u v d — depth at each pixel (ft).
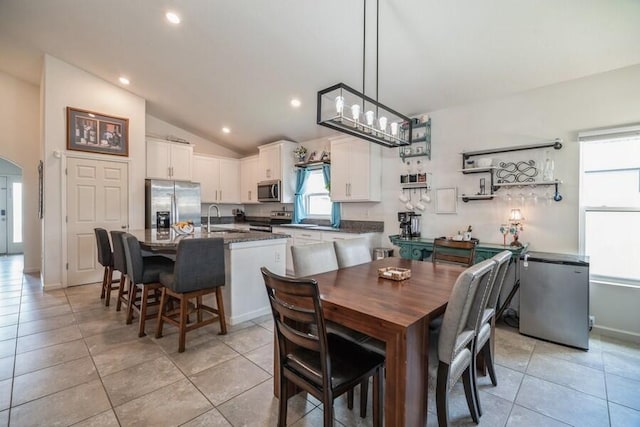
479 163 11.23
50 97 13.89
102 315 10.73
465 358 5.34
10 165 24.85
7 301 12.26
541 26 7.88
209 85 14.46
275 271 11.23
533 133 10.41
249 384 6.71
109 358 7.76
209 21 10.12
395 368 4.40
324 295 5.60
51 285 14.01
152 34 11.32
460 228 12.15
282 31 9.93
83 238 14.84
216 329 9.63
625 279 9.08
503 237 11.03
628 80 8.85
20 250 25.18
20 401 6.07
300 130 17.72
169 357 7.84
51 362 7.54
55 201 14.10
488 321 6.67
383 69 10.62
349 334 6.03
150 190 16.43
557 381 6.89
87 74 14.80
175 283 8.21
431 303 5.17
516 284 10.09
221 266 8.97
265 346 8.49
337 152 15.76
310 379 4.75
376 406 5.32
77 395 6.27
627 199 9.11
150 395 6.29
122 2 9.99
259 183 20.16
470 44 8.91
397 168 14.25
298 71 11.97
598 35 7.86
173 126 19.67
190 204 17.94
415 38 9.04
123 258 10.21
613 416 5.76
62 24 11.53
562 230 9.94
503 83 10.37
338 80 11.84
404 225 13.34
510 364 7.64
